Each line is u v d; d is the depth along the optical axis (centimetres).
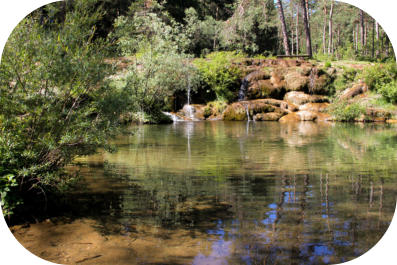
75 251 266
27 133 349
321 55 2002
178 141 860
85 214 340
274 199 388
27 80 340
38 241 282
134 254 261
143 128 1223
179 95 1800
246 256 259
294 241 283
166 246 274
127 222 321
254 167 553
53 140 346
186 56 1689
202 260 253
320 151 707
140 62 1352
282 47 2802
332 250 268
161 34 1498
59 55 345
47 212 344
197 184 449
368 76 1623
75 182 445
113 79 411
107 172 507
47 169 373
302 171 523
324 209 355
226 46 2767
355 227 310
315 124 1412
